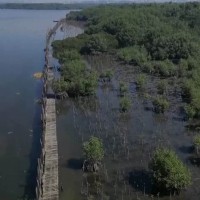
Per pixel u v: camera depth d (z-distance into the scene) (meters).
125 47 129.62
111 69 102.12
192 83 78.94
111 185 45.91
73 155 53.72
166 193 44.03
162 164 43.84
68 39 134.25
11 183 48.09
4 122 67.62
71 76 85.75
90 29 156.12
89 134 60.97
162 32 128.75
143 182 46.41
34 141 59.84
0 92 84.56
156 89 83.19
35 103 76.94
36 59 119.12
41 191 42.97
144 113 69.62
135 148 55.56
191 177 47.25
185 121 65.50
